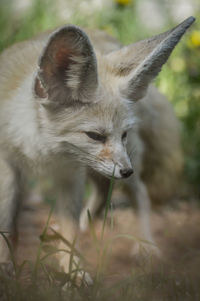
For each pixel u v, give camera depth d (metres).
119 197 12.29
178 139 11.16
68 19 14.67
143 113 9.92
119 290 7.37
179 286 7.42
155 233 10.74
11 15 14.96
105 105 7.71
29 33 14.09
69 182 8.62
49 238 7.23
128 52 8.45
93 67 7.37
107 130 7.71
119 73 8.22
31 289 6.53
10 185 8.17
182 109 13.84
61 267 8.09
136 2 16.02
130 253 9.65
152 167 10.94
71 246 7.24
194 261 9.03
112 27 14.91
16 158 8.16
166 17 16.50
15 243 8.48
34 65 8.34
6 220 8.15
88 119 7.68
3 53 9.30
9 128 7.97
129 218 11.39
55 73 7.46
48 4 14.92
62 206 8.73
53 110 7.68
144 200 10.12
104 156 7.69
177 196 12.47
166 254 9.57
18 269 7.39
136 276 7.45
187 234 10.68
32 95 7.79
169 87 13.87
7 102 8.15
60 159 8.16
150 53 7.83
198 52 13.96
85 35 7.08
